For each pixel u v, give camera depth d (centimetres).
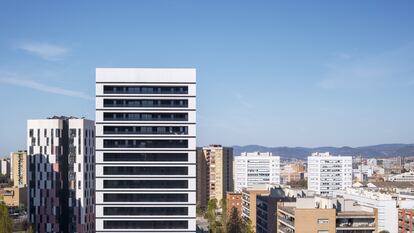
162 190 13775
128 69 13900
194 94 13962
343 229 15238
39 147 17100
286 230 16238
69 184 17138
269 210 19838
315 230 15112
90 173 17800
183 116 13938
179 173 13812
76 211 17100
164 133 13862
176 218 13738
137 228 13688
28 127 17212
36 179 17100
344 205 16175
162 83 13938
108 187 13725
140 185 13762
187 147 13875
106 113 13838
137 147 13812
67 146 17250
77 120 17200
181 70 13975
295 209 15188
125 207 13712
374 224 15438
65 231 17175
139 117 13875
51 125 17038
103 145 13788
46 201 17000
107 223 13675
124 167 13775
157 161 13812
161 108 13912
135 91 13900
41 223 17050
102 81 13862
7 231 16725
